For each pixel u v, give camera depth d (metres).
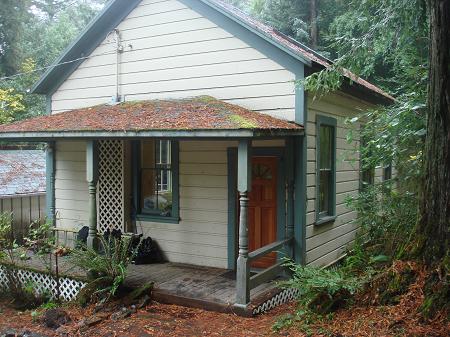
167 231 8.37
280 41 7.12
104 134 6.55
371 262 5.76
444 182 4.73
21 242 10.55
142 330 5.32
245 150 5.82
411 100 5.92
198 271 7.60
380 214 6.82
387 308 4.75
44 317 5.95
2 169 11.68
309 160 7.29
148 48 8.47
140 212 8.72
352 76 7.34
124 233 8.28
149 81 8.48
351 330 4.59
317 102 7.55
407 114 5.72
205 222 7.99
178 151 8.20
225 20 7.61
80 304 6.32
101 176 8.91
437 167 4.79
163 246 8.40
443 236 4.71
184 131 5.92
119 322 5.61
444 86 4.68
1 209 10.52
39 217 11.45
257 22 9.41
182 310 6.06
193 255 8.11
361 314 4.89
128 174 8.70
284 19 18.55
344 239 9.08
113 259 6.49
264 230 7.63
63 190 9.53
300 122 6.94
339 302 5.26
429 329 4.25
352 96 9.07
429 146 4.89
